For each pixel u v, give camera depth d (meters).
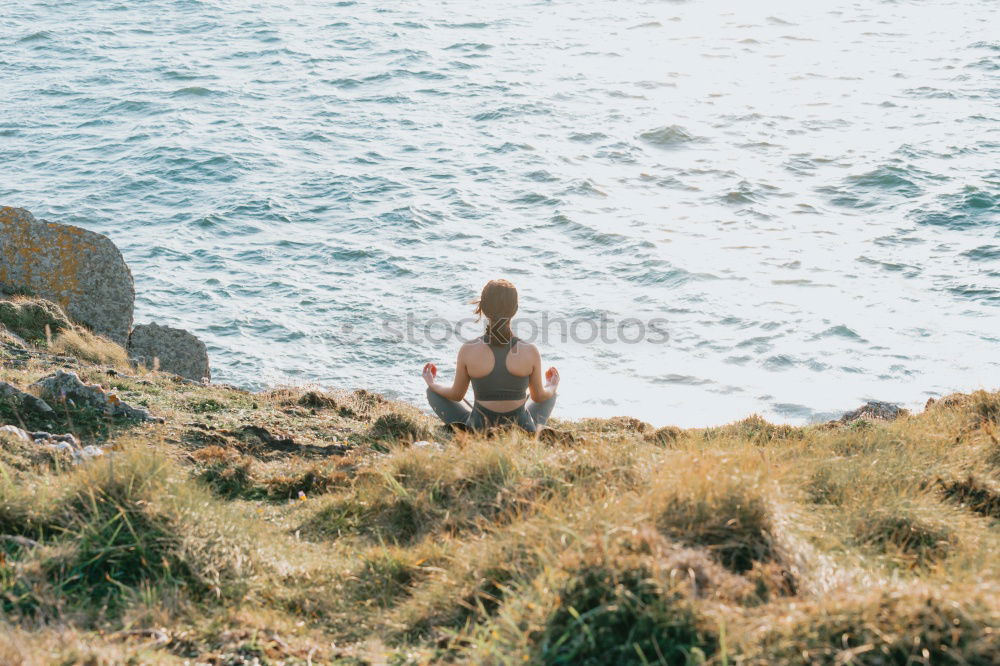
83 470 5.50
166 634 4.17
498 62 79.25
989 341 30.50
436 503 6.17
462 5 104.00
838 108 64.00
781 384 27.88
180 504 5.20
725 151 55.25
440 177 50.41
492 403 7.50
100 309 17.39
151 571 4.72
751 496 4.55
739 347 30.56
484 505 5.90
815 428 10.21
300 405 11.22
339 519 6.25
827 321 32.50
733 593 3.82
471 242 41.06
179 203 45.34
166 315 32.16
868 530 5.40
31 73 71.31
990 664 3.18
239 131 58.06
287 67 76.06
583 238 41.75
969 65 74.38
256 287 35.34
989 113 60.84
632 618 3.61
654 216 44.62
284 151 54.56
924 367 28.84
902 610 3.42
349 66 77.12
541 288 36.06
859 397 26.97
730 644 3.42
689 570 3.78
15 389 8.38
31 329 14.88
